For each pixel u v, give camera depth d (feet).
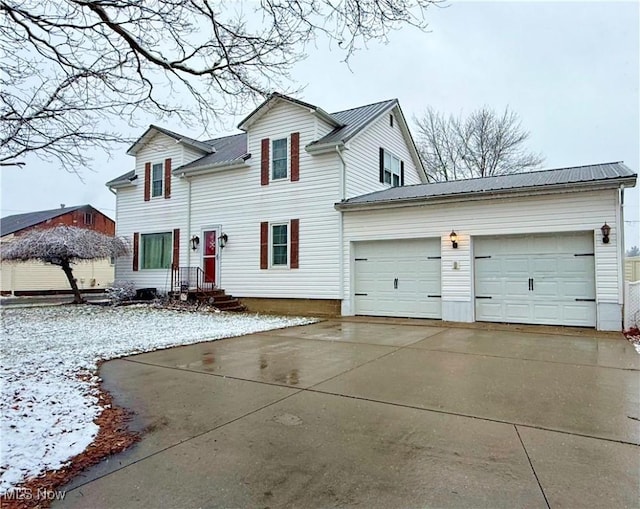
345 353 22.11
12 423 11.81
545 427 11.64
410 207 36.01
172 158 51.34
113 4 13.61
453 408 13.28
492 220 32.60
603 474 8.95
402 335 27.94
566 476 8.87
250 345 24.68
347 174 40.50
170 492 8.37
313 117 41.42
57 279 79.30
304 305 41.11
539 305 31.50
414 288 36.55
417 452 10.09
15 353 21.91
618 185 27.73
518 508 7.70
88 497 8.20
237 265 45.68
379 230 37.58
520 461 9.57
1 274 72.28
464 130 82.12
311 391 15.26
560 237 30.86
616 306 28.32
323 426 11.84
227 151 51.67
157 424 12.10
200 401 14.23
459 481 8.70
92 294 79.36
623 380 16.42
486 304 33.45
